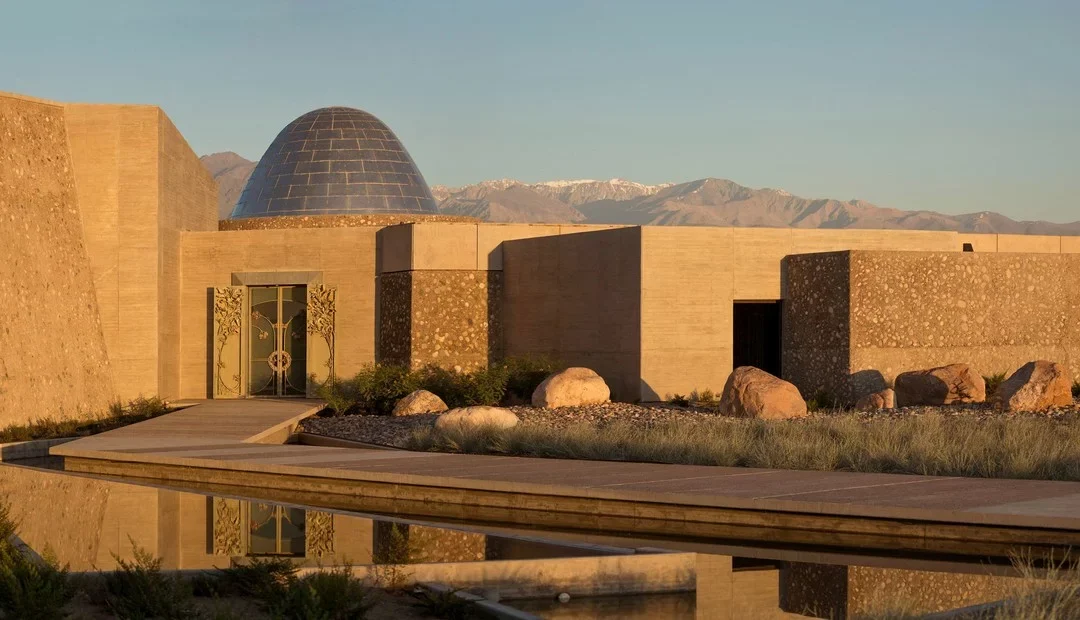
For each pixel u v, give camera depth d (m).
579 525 13.12
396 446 20.16
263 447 18.88
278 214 40.66
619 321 26.09
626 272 25.83
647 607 9.49
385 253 30.91
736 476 14.55
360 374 28.19
